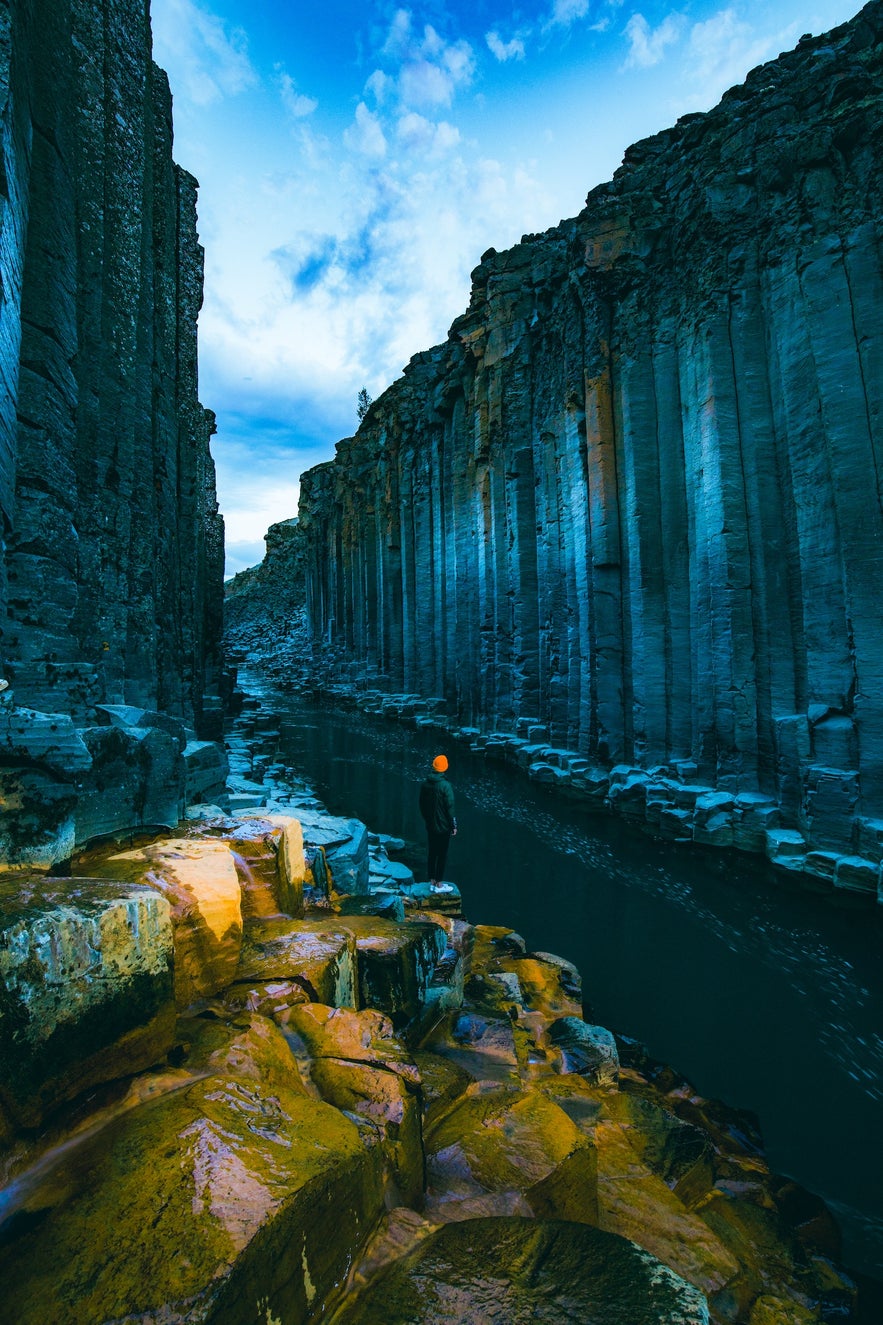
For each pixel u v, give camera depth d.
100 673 5.76
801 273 13.62
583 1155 3.40
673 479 17.50
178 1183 1.80
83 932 2.19
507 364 26.05
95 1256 1.57
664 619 17.59
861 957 9.21
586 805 17.95
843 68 13.79
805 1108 6.18
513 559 25.66
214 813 6.29
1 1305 1.46
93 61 5.90
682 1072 6.74
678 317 17.33
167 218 8.68
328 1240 1.95
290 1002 3.41
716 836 13.96
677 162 17.78
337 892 7.20
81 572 5.55
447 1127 3.55
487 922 10.47
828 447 12.78
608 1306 1.86
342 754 25.34
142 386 7.23
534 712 24.94
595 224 18.91
